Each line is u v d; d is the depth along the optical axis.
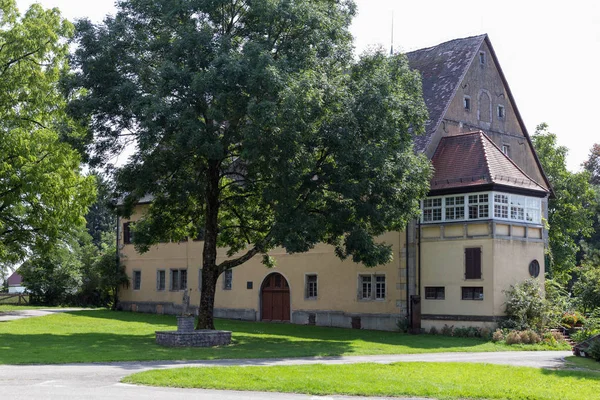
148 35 28.58
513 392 15.91
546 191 36.56
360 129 27.22
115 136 28.25
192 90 25.55
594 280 30.17
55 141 30.80
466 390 16.02
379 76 28.02
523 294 33.12
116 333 30.95
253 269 43.75
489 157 35.25
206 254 29.70
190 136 25.25
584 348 25.94
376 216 27.70
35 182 31.58
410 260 35.91
